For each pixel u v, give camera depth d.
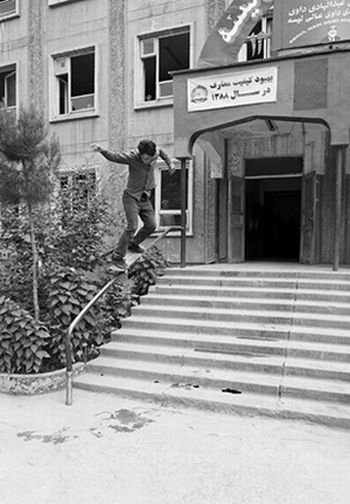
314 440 3.71
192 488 2.99
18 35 11.44
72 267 6.01
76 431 3.89
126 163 5.89
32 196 5.14
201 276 7.27
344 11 6.98
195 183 9.40
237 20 7.70
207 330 5.82
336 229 6.76
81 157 10.63
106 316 6.09
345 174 8.41
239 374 4.91
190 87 7.50
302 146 8.92
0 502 2.85
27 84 11.33
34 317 5.46
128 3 10.08
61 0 10.80
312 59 6.68
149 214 6.36
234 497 2.89
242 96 7.14
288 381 4.64
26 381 4.80
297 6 7.17
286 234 13.92
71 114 10.95
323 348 5.09
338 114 6.58
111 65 10.27
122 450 3.53
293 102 6.83
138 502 2.84
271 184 12.38
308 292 6.17
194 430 3.91
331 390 4.36
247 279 6.79
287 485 3.02
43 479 3.12
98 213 6.75
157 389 4.73
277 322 5.79
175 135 7.66
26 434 3.84
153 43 9.95
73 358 5.30
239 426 4.00
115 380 5.05
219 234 9.29
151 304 6.66
